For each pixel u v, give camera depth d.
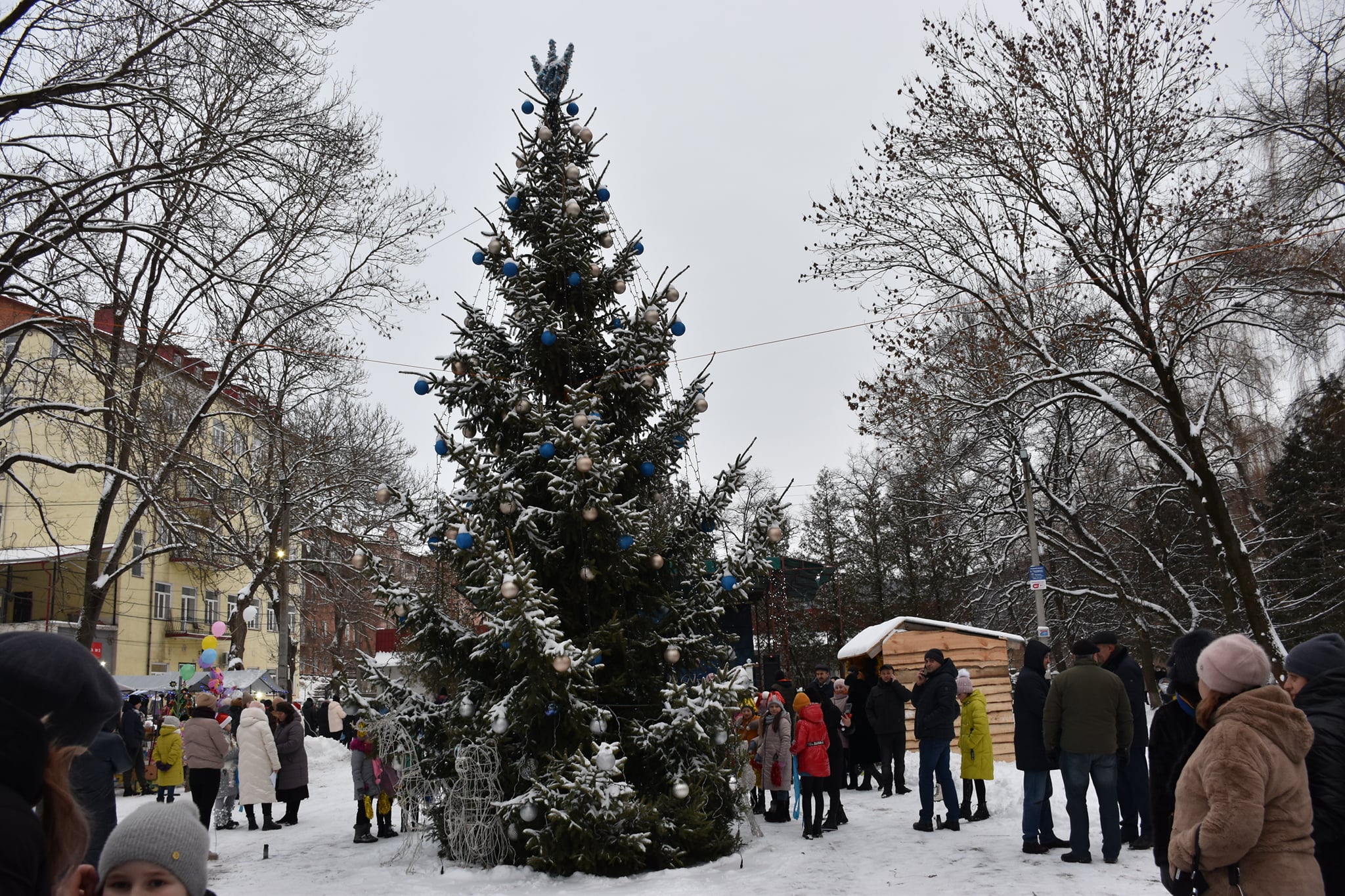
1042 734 9.12
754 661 17.44
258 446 27.41
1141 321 20.70
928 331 23.23
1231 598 25.17
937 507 32.47
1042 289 21.77
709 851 9.45
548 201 10.69
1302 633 29.61
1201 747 3.81
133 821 2.38
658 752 9.48
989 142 21.06
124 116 15.09
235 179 15.07
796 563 28.97
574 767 8.66
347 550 32.78
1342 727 3.99
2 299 17.05
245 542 28.77
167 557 42.31
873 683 15.31
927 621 18.52
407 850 10.59
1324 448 29.77
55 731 2.33
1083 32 20.38
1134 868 8.11
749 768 10.38
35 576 36.59
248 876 9.72
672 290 10.34
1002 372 22.62
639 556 9.77
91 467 16.84
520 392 10.05
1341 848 3.90
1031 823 9.03
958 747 18.12
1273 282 20.25
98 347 15.70
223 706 22.36
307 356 20.12
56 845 2.31
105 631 38.22
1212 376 24.55
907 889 7.82
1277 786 3.66
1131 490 29.27
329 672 46.94
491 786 9.28
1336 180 18.28
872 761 14.86
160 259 15.85
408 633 10.15
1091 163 20.39
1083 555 31.27
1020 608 36.16
